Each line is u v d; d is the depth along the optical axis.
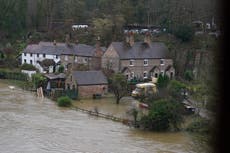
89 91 79.75
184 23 107.62
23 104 71.25
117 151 46.00
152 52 94.75
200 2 109.62
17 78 97.50
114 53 90.06
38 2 135.12
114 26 116.19
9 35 128.62
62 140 49.66
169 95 66.50
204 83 52.22
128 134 54.00
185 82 85.56
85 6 140.12
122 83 78.81
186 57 97.44
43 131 53.44
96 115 64.81
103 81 81.44
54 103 74.00
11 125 55.84
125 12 124.88
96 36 114.44
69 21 130.25
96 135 52.78
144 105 67.31
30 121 58.62
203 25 106.62
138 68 91.81
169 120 55.72
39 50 105.62
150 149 47.28
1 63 108.44
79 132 53.78
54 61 101.88
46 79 85.06
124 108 70.62
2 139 49.25
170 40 106.62
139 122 57.25
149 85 78.81
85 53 97.56
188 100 66.38
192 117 59.09
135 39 108.75
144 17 126.69
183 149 47.06
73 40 117.00
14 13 130.50
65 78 83.75
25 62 107.44
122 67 89.38
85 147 47.09
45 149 45.88
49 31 128.00
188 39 105.12
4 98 75.81
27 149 45.66
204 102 53.69
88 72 81.69
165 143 50.03
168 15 114.94
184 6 113.12
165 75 84.88
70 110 68.50
